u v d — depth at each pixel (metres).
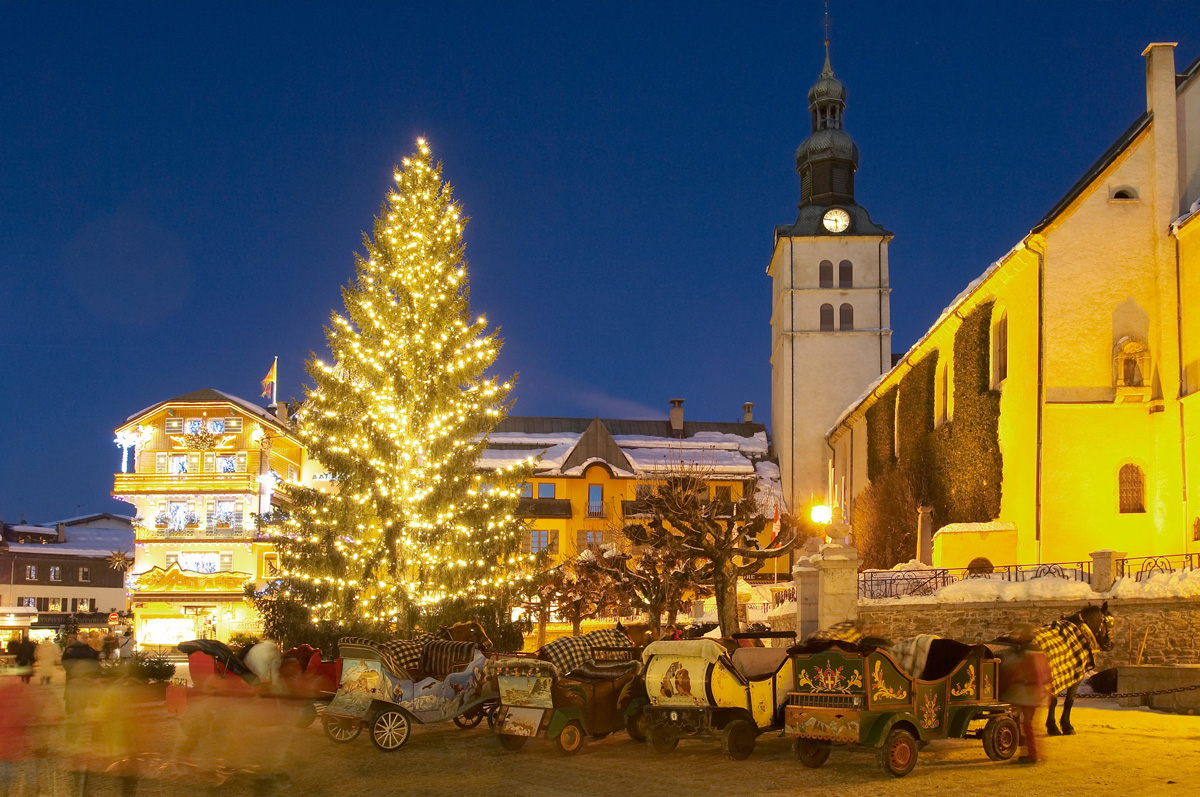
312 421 34.38
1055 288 34.16
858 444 59.44
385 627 31.55
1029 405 34.81
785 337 71.62
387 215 35.34
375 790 11.77
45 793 11.85
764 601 45.69
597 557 39.56
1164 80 34.81
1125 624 24.20
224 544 62.41
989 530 34.78
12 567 80.06
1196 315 32.28
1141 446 33.34
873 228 72.38
